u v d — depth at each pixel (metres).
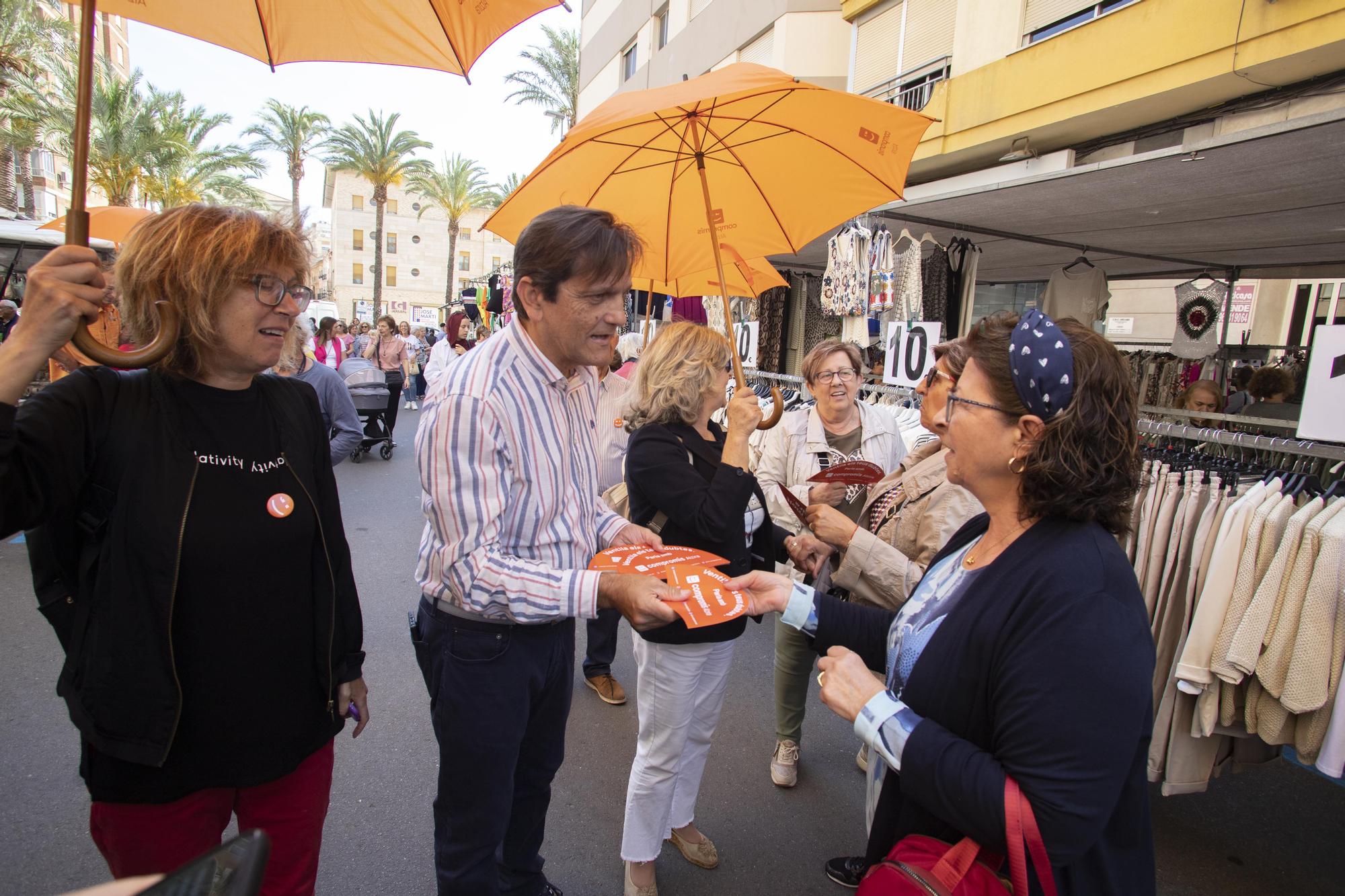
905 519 2.41
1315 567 2.07
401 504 7.55
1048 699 1.05
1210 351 8.48
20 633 4.05
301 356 1.72
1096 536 1.15
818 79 12.26
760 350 8.38
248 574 1.40
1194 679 2.27
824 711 3.64
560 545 1.70
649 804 2.24
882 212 5.12
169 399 1.35
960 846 1.16
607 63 20.95
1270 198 4.41
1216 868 2.62
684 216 2.69
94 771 1.32
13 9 19.39
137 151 22.86
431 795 2.82
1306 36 4.96
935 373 1.52
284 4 1.63
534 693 1.79
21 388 1.09
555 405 1.68
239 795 1.51
